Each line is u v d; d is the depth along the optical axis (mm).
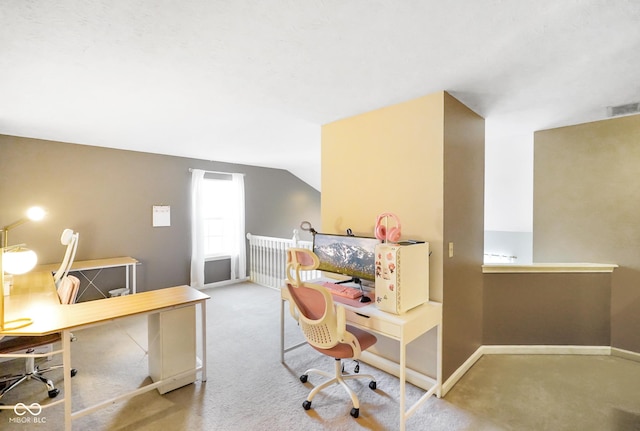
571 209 3047
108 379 2406
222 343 3080
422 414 1996
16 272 1944
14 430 1843
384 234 2201
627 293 2777
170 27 1452
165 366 2229
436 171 2203
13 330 1680
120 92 2244
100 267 3680
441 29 1472
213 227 5434
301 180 6840
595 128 2914
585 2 1266
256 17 1379
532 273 2854
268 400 2150
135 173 4410
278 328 3479
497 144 3809
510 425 1896
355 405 1998
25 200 3545
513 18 1382
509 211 3926
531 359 2756
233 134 3506
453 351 2346
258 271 5531
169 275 4758
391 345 2518
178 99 2387
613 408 2059
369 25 1441
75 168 3896
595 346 2859
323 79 2031
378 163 2574
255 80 2051
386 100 2383
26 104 2482
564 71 1901
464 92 2225
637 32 1482
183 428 1871
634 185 2742
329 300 1899
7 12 1316
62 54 1696
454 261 2334
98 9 1308
